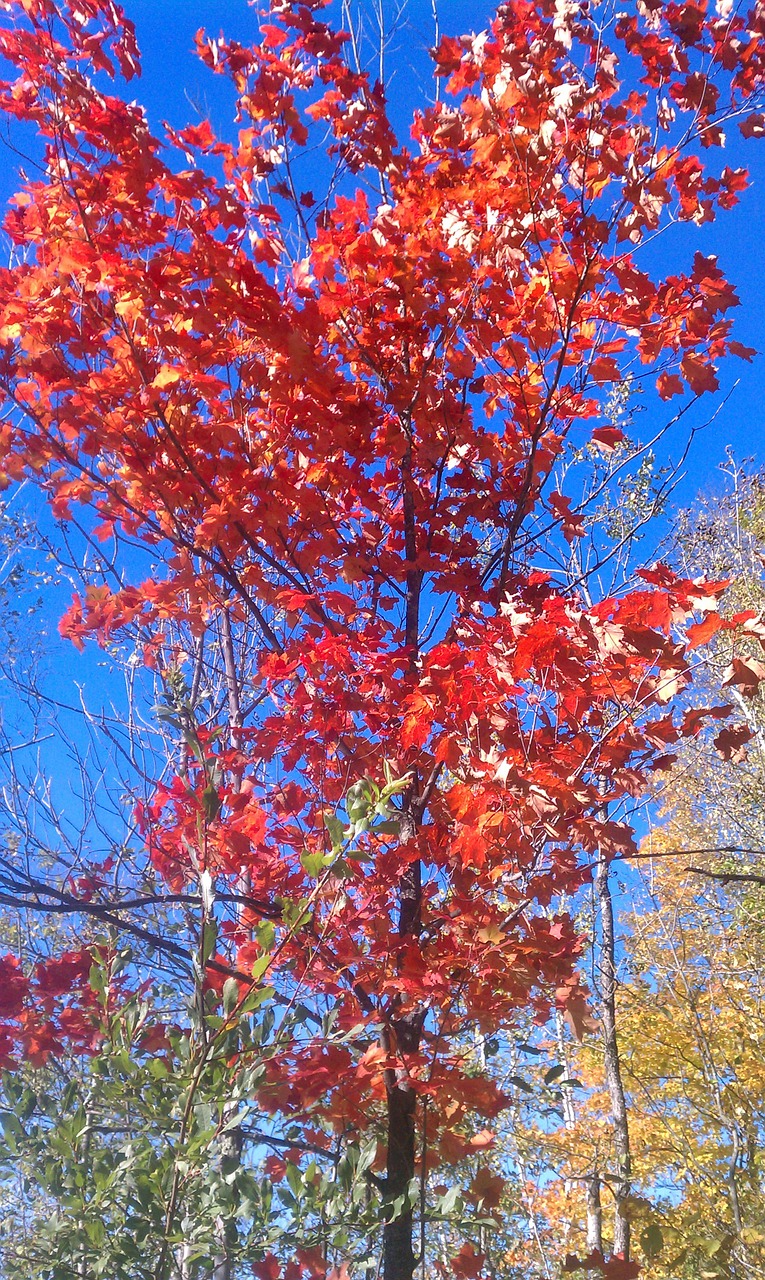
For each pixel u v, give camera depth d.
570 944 2.97
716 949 9.38
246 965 3.09
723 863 10.38
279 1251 2.43
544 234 3.53
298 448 3.68
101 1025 2.47
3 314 3.20
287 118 3.71
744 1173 5.79
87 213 3.17
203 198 3.20
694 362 3.58
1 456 3.43
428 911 3.15
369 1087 3.00
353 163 4.01
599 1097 9.93
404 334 3.81
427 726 2.94
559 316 3.51
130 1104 2.29
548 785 2.69
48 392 3.36
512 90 3.18
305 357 3.33
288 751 3.31
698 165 3.31
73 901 3.13
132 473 3.62
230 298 3.20
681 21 3.23
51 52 3.03
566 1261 2.99
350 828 2.12
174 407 3.43
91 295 3.24
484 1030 3.02
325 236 3.46
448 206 3.66
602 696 2.79
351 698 3.23
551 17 3.42
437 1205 2.90
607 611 2.62
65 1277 2.02
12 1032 3.05
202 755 2.54
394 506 4.33
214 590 3.89
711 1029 8.48
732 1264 4.39
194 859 2.42
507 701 2.87
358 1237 2.73
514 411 4.02
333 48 3.68
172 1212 2.04
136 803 3.52
